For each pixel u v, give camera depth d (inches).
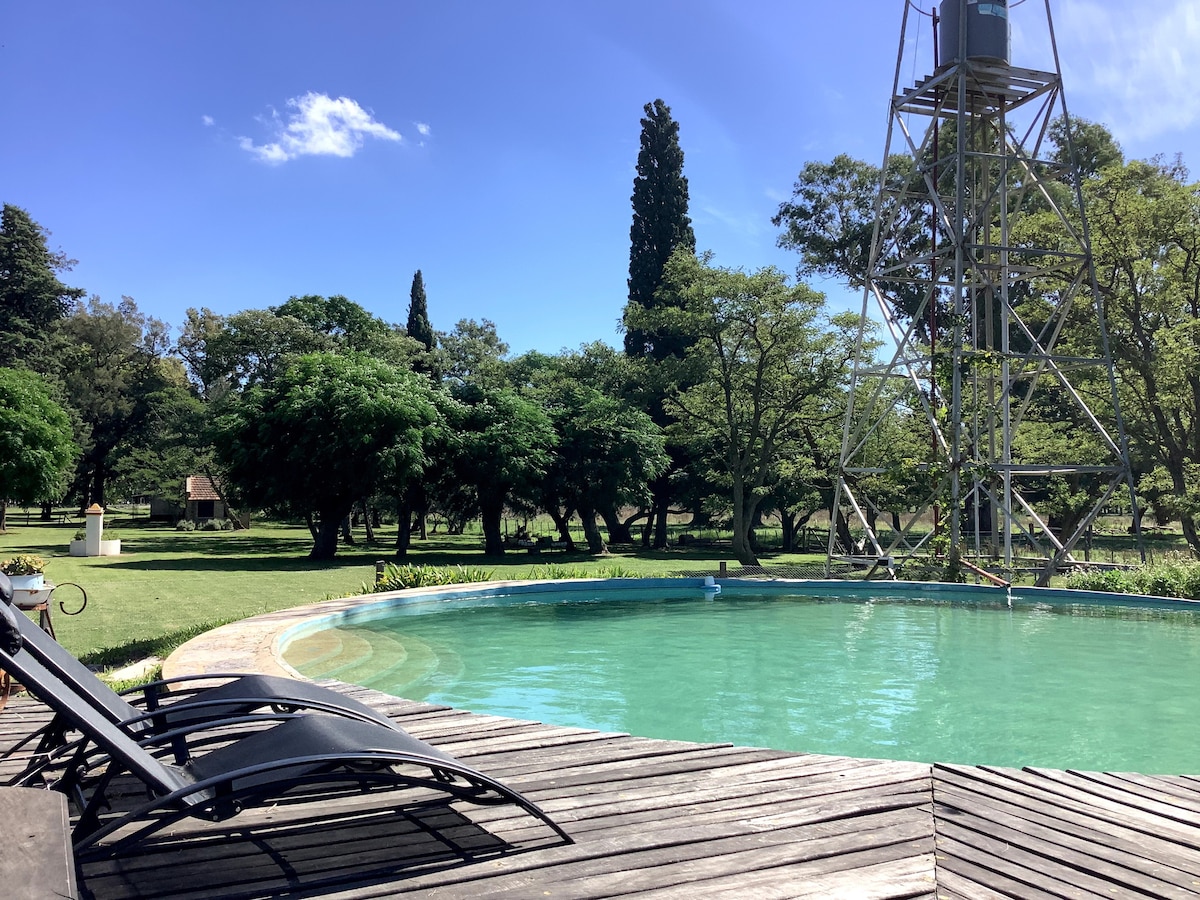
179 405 2196.1
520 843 130.3
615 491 1301.7
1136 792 160.9
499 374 1924.2
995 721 294.5
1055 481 1098.1
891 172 1680.6
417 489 1251.8
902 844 132.3
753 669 385.1
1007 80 736.3
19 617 131.6
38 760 142.3
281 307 1957.4
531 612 554.9
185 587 711.7
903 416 1236.5
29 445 1226.0
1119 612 559.5
